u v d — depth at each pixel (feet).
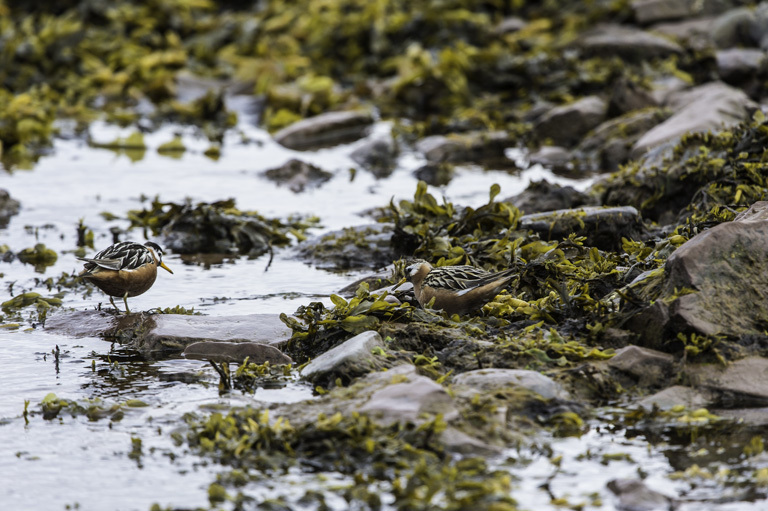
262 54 282.15
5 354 95.09
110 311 106.32
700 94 193.36
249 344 92.63
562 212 121.39
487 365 83.35
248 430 72.38
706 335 81.30
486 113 223.92
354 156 202.80
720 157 128.77
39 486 67.26
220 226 144.87
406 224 128.26
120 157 206.90
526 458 68.59
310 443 70.03
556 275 99.14
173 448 72.38
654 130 168.14
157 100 259.19
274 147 217.15
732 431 72.64
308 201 168.45
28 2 295.07
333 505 63.05
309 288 119.03
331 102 247.91
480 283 94.63
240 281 123.44
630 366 81.00
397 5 288.92
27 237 146.20
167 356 93.91
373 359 83.97
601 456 69.15
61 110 245.04
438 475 64.85
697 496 63.21
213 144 220.64
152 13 300.20
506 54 245.04
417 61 257.34
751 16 236.22
